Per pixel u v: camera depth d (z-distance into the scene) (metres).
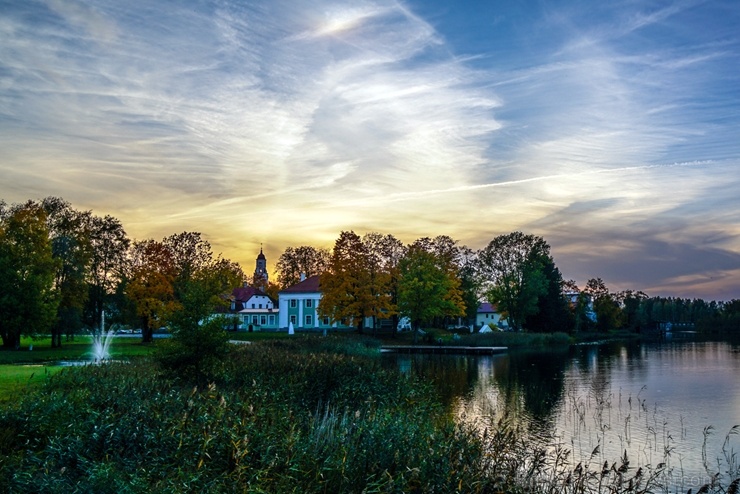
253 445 11.98
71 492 9.38
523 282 87.19
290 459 11.12
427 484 10.88
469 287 95.94
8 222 48.28
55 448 11.20
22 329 46.47
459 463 11.98
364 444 12.34
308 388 20.38
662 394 29.75
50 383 18.19
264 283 132.25
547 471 15.52
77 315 53.81
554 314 91.69
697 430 21.48
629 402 26.72
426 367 43.69
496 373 39.72
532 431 21.25
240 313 110.38
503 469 12.80
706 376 37.66
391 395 20.81
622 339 93.25
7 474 9.91
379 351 56.72
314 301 97.69
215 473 10.97
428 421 17.08
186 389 17.83
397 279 78.31
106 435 11.95
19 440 12.34
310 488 10.70
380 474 11.25
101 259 64.56
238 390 17.70
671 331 125.19
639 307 129.25
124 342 60.31
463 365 45.38
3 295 45.78
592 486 14.44
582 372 40.38
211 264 64.12
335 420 15.26
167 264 59.84
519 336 73.50
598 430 21.44
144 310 57.91
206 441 11.25
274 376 21.08
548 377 37.38
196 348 20.84
